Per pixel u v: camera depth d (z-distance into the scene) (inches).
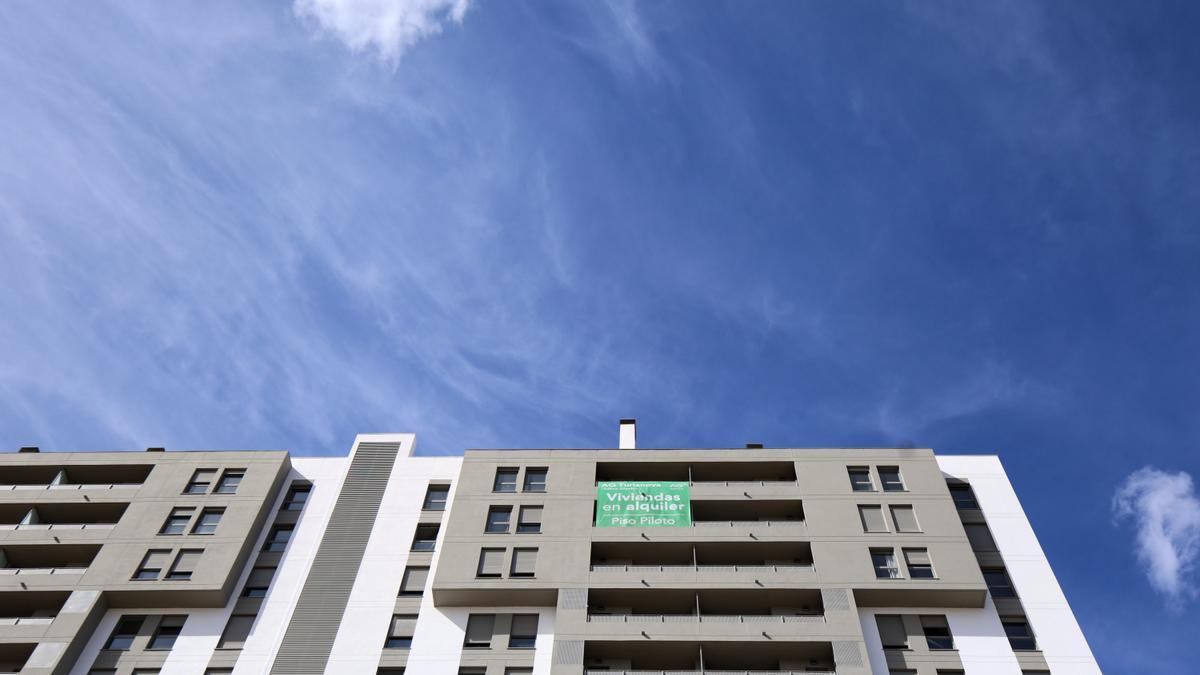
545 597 1838.1
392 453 2287.2
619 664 1758.1
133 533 2004.2
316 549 2027.6
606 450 2165.4
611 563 1952.5
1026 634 1754.4
